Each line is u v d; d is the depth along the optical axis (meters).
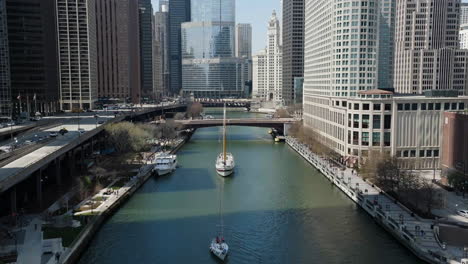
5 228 114.00
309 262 109.31
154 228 130.88
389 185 150.00
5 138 198.75
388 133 194.25
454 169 155.88
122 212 144.38
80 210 135.25
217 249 111.56
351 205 152.75
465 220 124.19
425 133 193.62
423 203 131.25
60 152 155.88
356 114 199.12
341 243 120.00
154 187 176.12
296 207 150.62
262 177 195.50
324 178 193.75
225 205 152.62
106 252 114.62
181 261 110.25
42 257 98.38
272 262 109.50
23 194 144.50
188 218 139.38
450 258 99.12
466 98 193.12
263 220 137.88
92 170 186.62
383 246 117.69
